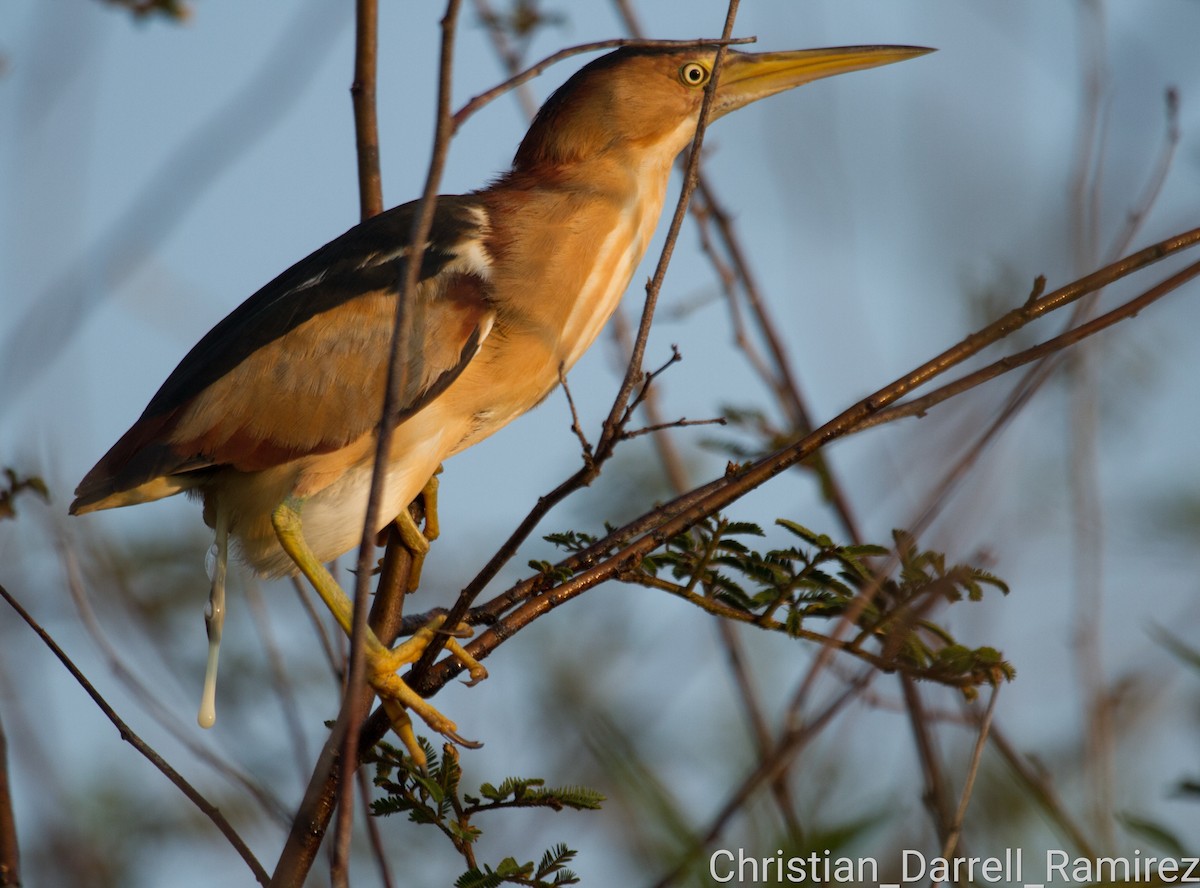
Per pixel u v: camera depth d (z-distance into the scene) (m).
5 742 5.56
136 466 7.26
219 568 7.33
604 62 8.84
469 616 6.38
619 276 8.49
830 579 5.79
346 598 7.10
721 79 8.85
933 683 5.79
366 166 8.12
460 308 7.68
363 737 6.37
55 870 6.45
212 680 7.00
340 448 7.40
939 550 5.45
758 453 8.54
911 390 5.70
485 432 8.12
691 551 6.05
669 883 3.80
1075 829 5.55
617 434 5.41
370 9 7.97
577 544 6.31
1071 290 5.68
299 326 7.50
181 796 8.80
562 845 5.25
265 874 5.18
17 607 5.39
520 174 8.60
